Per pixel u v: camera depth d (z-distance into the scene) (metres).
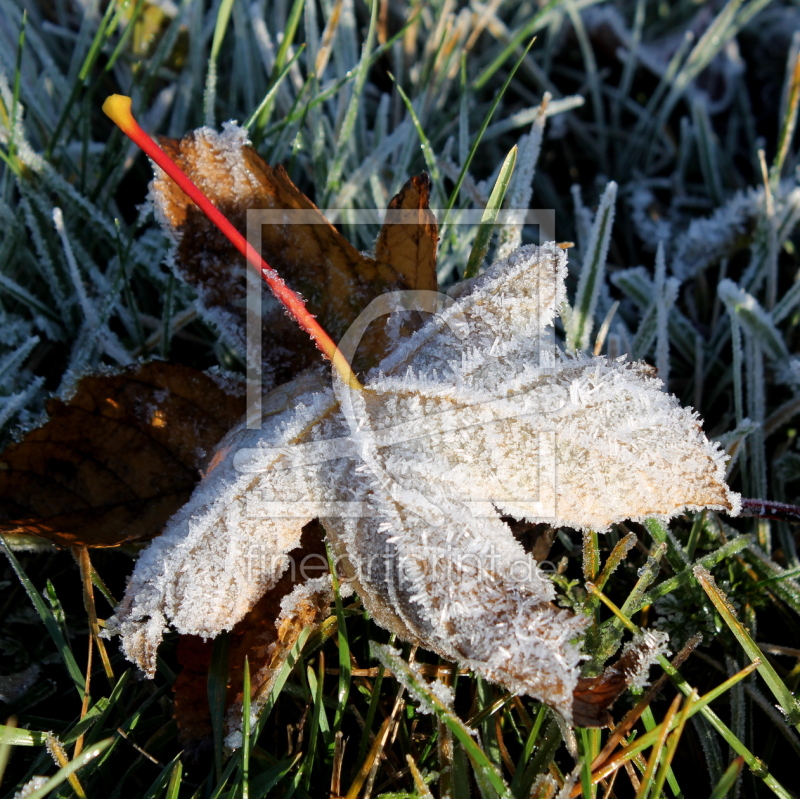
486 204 0.23
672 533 0.20
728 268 0.27
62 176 0.25
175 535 0.16
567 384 0.17
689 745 0.19
